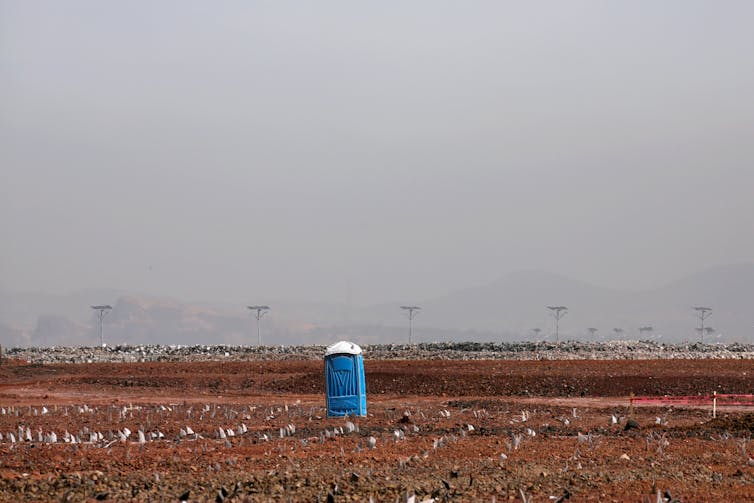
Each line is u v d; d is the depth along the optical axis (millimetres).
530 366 126562
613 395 101875
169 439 57656
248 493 36781
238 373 133625
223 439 56312
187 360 162375
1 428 65562
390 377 112438
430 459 46594
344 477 40312
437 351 162500
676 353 154375
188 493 35812
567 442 54906
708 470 44562
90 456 47531
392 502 35438
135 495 36500
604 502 36438
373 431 60594
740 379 105438
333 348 74438
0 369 139375
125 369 139500
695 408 83500
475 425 65062
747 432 60125
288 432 59562
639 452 50344
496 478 41094
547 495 37719
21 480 39438
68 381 123250
